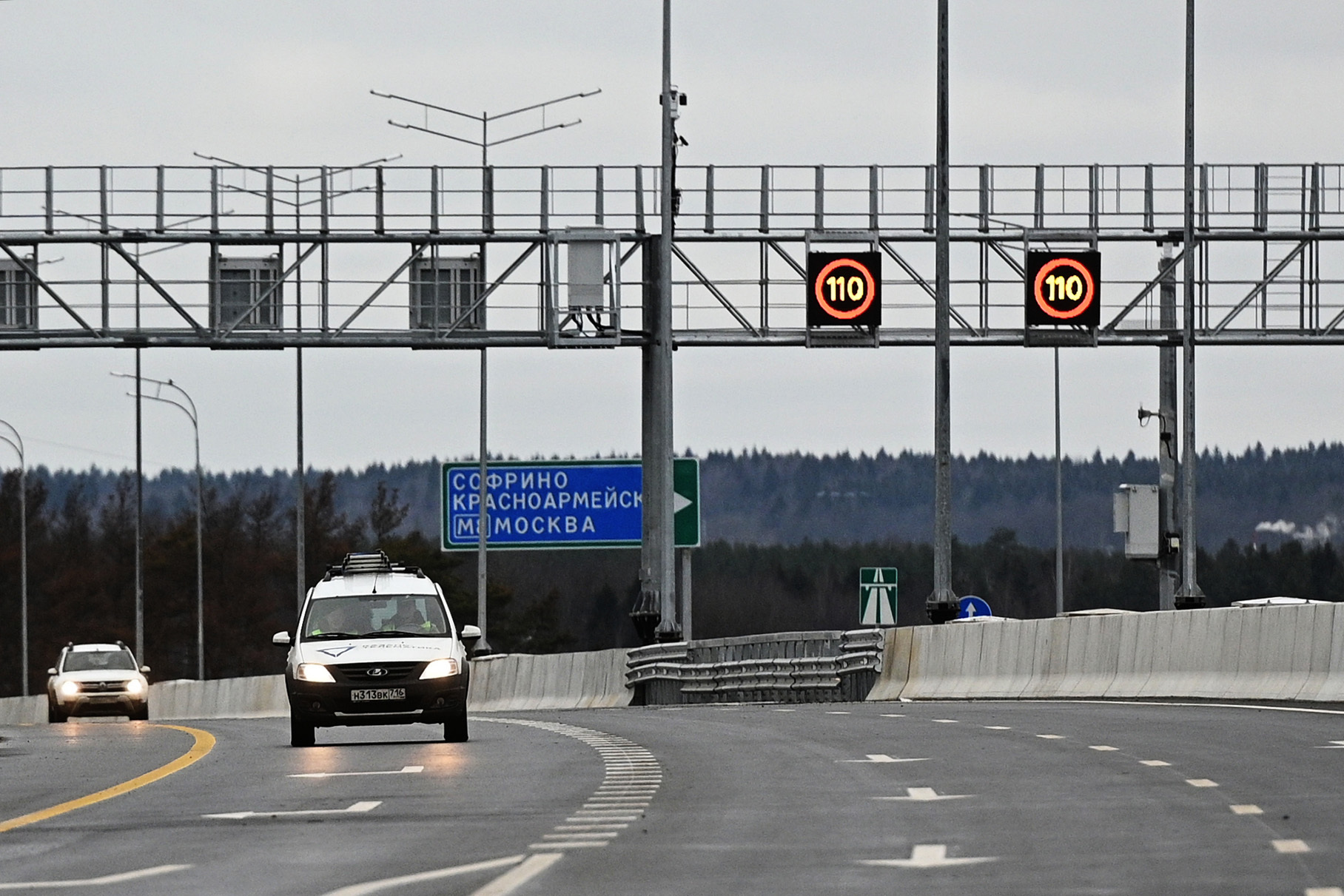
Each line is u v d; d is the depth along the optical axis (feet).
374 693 263.70
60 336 495.00
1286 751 197.57
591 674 502.38
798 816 150.20
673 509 481.05
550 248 499.51
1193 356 468.75
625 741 249.75
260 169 492.54
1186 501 467.52
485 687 551.59
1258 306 508.53
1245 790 160.04
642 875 118.83
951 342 500.33
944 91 427.33
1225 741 211.41
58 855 136.05
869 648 402.52
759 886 112.88
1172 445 550.36
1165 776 173.68
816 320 484.33
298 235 495.41
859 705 346.54
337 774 204.95
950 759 200.03
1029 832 136.36
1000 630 365.61
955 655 377.30
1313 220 506.07
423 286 506.07
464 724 269.64
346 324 497.87
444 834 143.02
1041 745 215.10
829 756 210.18
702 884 114.21
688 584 554.05
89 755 258.37
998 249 502.38
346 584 283.59
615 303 500.33
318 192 496.23
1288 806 147.74
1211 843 127.85
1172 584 553.64
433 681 265.13
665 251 479.82
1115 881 112.06
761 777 186.29
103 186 492.13
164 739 304.09
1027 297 488.02
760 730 266.16
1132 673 330.34
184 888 116.88
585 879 117.29
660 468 515.09
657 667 471.62
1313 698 290.15
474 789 180.45
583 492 611.06
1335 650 290.15
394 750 249.75
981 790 166.50
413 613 278.46
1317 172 507.30
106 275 495.41
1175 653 321.52
